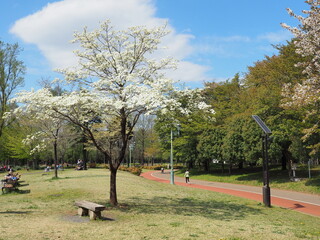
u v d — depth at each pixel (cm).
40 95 1253
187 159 4894
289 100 2198
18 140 4722
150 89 1261
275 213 1508
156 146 7331
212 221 1155
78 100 1236
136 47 1517
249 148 3198
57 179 2834
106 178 2861
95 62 1459
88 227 966
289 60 2867
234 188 3091
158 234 898
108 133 2609
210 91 4691
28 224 976
